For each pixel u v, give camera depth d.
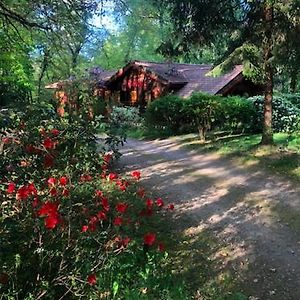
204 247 5.85
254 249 5.76
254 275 5.03
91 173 6.16
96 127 6.55
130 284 4.14
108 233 4.06
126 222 4.85
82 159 5.52
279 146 12.33
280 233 6.31
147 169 11.00
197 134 17.22
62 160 4.89
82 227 3.84
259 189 8.75
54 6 8.33
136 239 5.00
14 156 3.98
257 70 11.66
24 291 3.29
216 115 15.45
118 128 10.79
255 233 6.35
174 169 10.98
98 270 3.74
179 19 12.58
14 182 3.95
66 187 4.43
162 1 12.79
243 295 4.39
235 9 12.20
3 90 10.09
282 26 10.84
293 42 10.77
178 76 24.30
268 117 12.52
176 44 13.03
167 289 4.11
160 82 23.50
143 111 24.52
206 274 5.04
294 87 19.02
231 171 10.55
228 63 11.75
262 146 12.47
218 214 7.27
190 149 14.03
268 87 12.34
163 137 17.88
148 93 24.62
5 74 13.09
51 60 11.45
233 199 8.14
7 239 3.42
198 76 24.02
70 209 3.90
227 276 4.99
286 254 5.57
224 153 12.63
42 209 3.28
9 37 9.52
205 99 15.49
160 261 5.12
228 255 5.58
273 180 9.40
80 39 9.54
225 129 16.91
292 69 11.35
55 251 3.47
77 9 8.48
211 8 12.09
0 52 11.25
